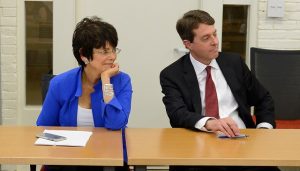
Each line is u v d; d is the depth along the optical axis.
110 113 2.26
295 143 2.08
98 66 2.29
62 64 3.96
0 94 3.96
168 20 4.07
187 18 2.54
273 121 2.60
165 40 4.09
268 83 3.30
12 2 3.88
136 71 4.10
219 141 2.10
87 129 2.26
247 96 2.71
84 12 3.99
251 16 4.05
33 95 4.02
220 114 2.54
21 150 1.85
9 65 3.95
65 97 2.35
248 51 4.09
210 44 2.49
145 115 4.15
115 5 4.02
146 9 4.04
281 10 4.04
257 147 2.00
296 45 4.10
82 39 2.25
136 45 4.07
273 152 1.92
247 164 1.81
